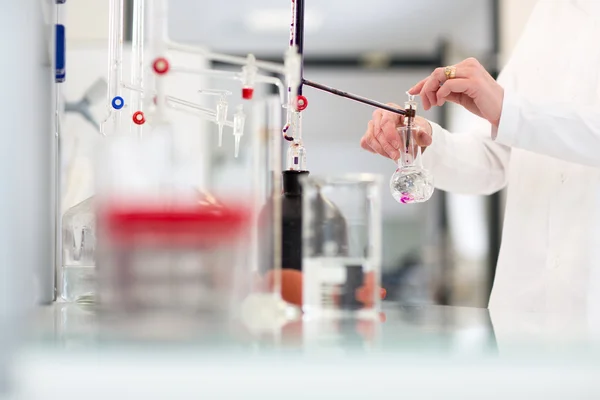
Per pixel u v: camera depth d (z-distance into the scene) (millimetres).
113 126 1332
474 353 666
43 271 1205
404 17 4828
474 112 1675
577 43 1929
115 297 828
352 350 683
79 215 1256
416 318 1104
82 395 598
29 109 1115
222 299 842
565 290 1811
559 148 1631
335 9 4766
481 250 4445
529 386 626
